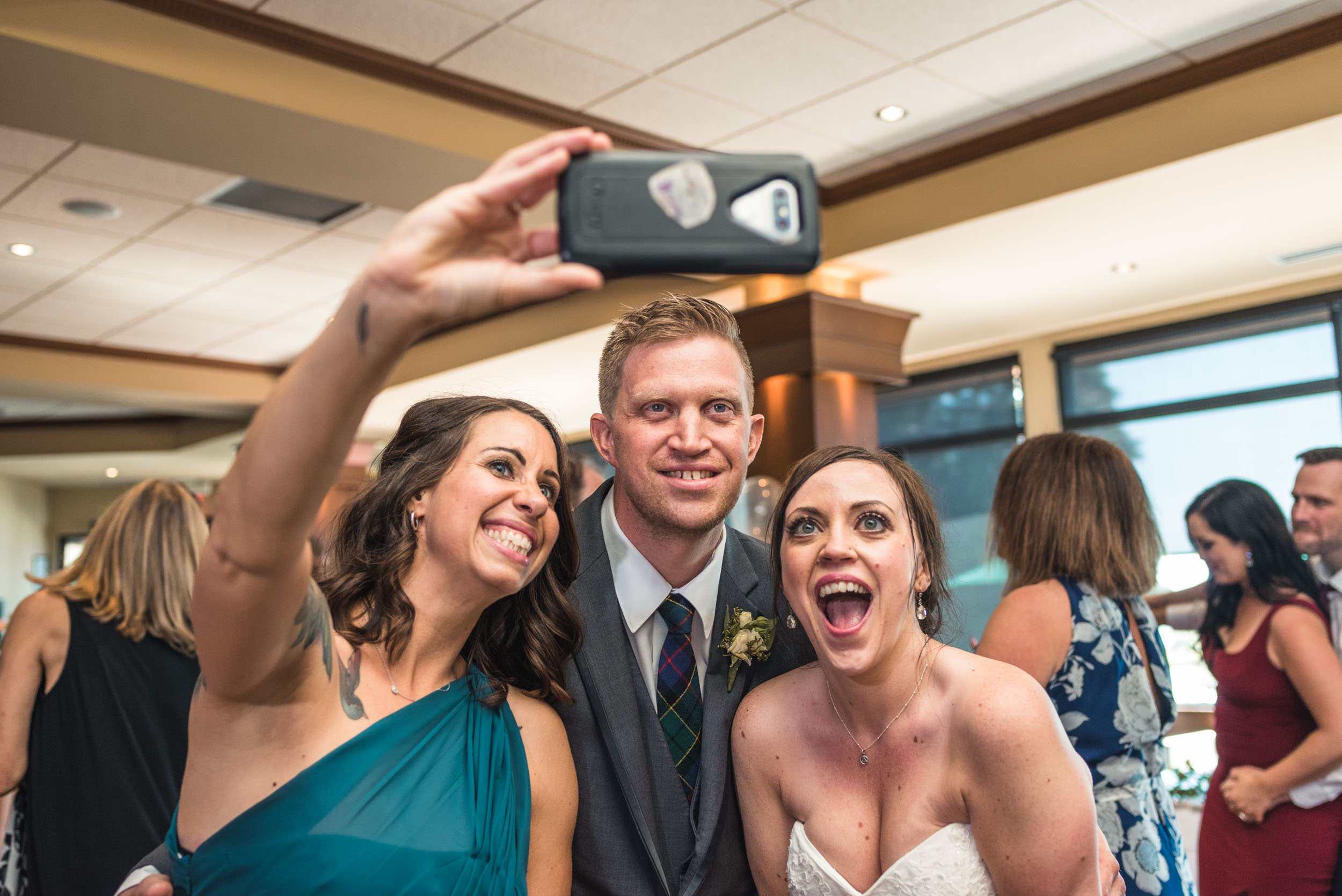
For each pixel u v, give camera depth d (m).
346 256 7.06
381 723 1.29
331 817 1.22
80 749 2.14
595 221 0.72
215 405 10.45
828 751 1.50
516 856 1.42
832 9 4.46
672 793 1.65
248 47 4.40
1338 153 5.10
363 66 4.70
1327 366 7.36
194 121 4.57
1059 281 7.29
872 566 1.39
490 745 1.43
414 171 5.21
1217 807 2.50
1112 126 5.43
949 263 6.80
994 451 9.25
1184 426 8.06
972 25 4.66
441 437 1.43
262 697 1.14
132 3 4.07
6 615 15.06
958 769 1.37
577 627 1.64
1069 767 1.33
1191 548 7.97
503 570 1.38
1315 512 2.46
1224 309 7.82
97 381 9.47
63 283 7.57
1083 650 1.92
